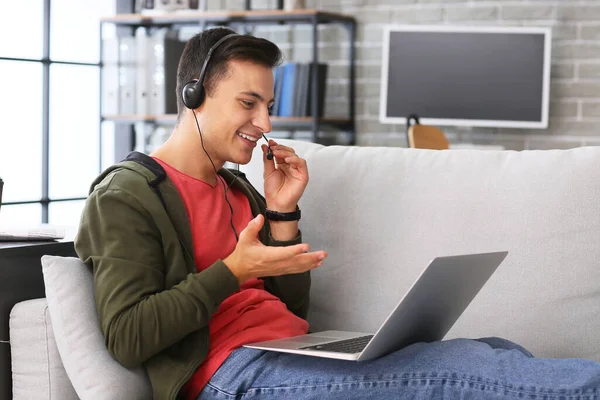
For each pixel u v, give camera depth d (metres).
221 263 1.67
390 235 2.08
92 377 1.65
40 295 1.90
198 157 1.89
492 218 2.02
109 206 1.71
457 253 2.03
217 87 1.83
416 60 5.75
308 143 2.24
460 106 5.71
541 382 1.48
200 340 1.72
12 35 5.18
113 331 1.64
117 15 5.73
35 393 1.75
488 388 1.51
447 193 2.06
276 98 5.79
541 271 1.98
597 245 1.96
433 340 1.84
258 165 2.24
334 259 2.12
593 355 1.95
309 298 2.12
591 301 1.96
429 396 1.55
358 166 2.15
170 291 1.65
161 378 1.69
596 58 5.79
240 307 1.85
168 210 1.77
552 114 5.89
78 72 5.62
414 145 4.35
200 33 1.91
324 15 5.75
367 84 6.15
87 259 1.73
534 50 5.62
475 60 5.68
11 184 5.20
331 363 1.65
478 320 1.99
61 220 5.52
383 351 1.62
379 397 1.59
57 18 5.51
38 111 5.33
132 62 5.66
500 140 5.98
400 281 2.06
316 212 2.15
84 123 5.68
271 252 1.65
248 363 1.70
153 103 5.64
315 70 5.63
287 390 1.64
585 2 5.78
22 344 1.76
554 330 1.96
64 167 5.55
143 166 1.79
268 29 6.27
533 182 2.01
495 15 5.90
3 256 1.80
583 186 1.99
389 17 6.07
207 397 1.71
